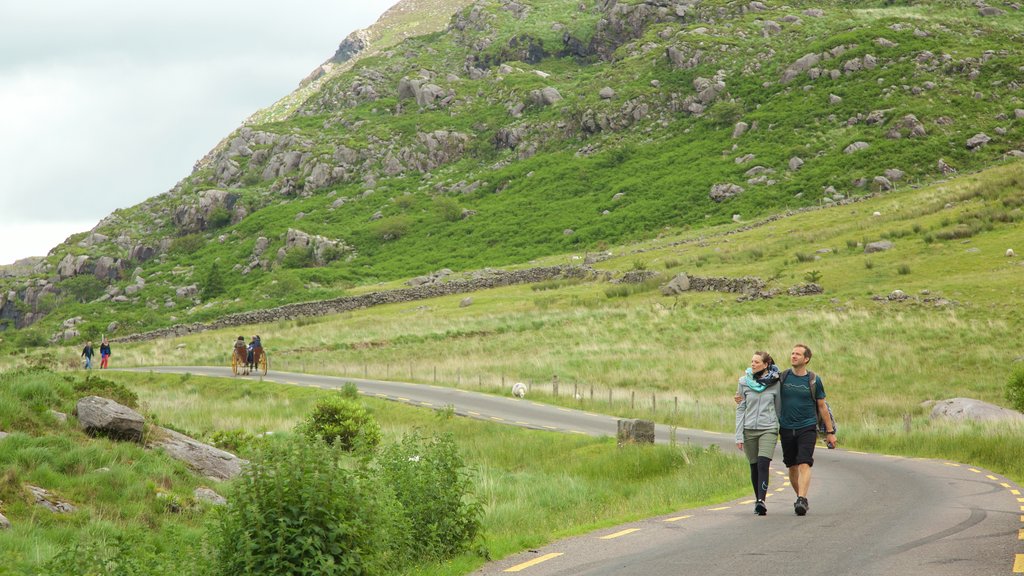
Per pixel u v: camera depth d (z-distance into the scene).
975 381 32.75
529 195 123.69
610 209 106.88
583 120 143.00
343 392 32.47
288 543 7.09
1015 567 7.18
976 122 98.56
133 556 8.24
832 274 53.09
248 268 122.88
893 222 65.00
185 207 156.50
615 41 194.88
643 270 65.12
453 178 146.00
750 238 72.75
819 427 11.59
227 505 7.34
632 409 30.48
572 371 41.00
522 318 56.03
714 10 170.25
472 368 43.09
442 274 88.31
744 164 105.12
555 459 20.47
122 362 53.22
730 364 39.62
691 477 15.61
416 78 194.75
